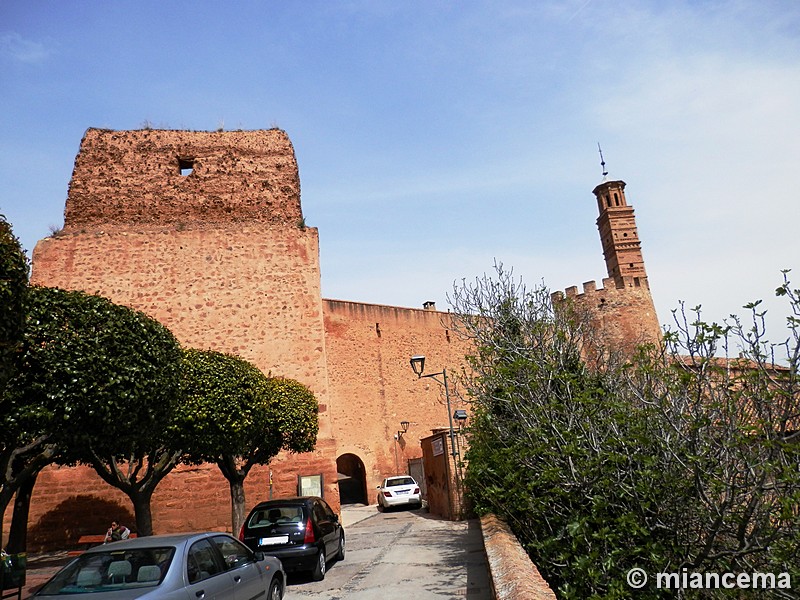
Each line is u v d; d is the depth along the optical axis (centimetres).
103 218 1741
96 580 484
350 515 2155
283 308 1766
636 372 632
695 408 509
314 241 1862
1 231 573
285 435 1343
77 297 818
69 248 1686
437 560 995
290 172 1947
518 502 811
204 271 1745
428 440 1905
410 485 2198
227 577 568
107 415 755
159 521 1485
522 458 771
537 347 848
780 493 457
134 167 1816
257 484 1593
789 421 462
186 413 1045
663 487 561
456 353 3128
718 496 514
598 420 669
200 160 1880
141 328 855
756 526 489
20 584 827
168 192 1816
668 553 566
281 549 879
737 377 489
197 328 1689
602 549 626
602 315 3500
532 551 806
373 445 2620
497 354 912
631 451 593
